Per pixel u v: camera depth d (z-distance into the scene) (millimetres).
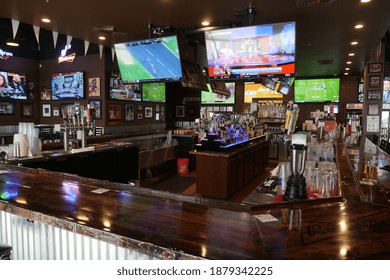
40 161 3553
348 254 1021
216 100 12938
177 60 4777
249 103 12547
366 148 4848
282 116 10578
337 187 2252
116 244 1227
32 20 5109
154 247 1132
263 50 4203
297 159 1847
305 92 12070
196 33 5668
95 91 8984
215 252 1070
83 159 4258
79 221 1366
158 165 7785
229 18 4918
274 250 1062
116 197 1756
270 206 1553
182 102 12992
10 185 2039
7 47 8844
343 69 10023
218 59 4488
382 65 8219
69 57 8477
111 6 4422
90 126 4734
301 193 1857
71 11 4637
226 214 1466
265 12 4609
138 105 10445
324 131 6512
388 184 2354
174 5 4375
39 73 10039
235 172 5828
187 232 1245
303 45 6691
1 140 8227
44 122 10016
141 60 5039
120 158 5141
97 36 6199
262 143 8000
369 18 4848
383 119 10406
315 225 1281
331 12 4574
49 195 1795
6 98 8953
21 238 1996
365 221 1328
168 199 1726
